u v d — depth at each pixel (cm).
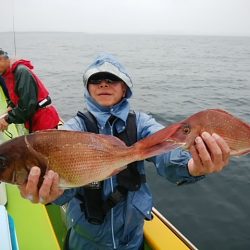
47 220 123
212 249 213
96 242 111
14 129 236
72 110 648
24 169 77
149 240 133
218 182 296
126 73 110
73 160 79
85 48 3347
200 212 252
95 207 105
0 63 202
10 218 95
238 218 244
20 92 204
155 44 4994
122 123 111
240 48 4350
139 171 111
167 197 273
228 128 77
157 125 112
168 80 1184
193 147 76
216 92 909
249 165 329
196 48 4059
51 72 1316
